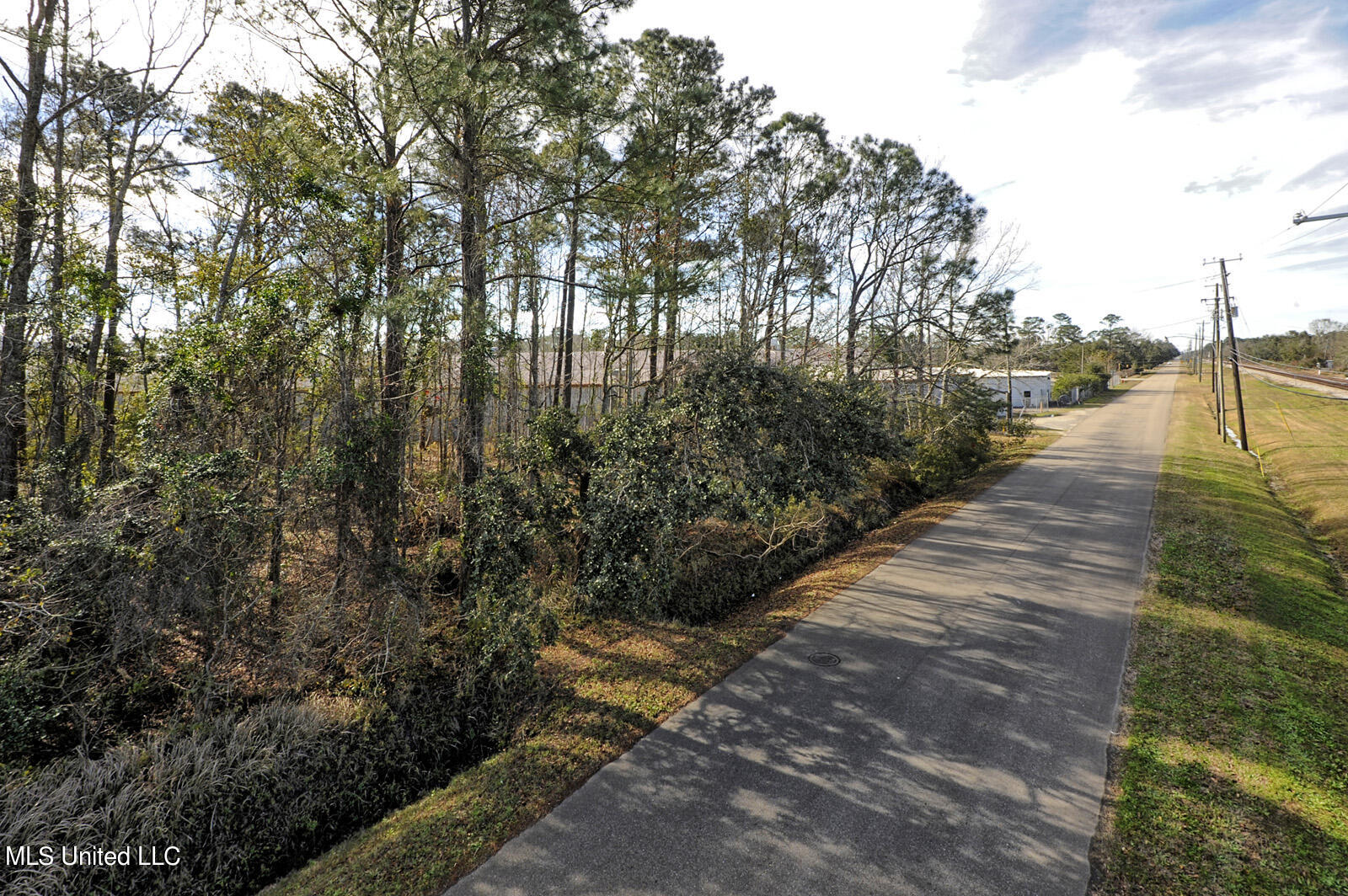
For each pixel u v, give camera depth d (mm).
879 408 10492
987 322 21203
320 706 7730
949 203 20922
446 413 13625
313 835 6496
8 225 10742
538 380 21016
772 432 9141
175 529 7730
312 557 9594
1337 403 37500
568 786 6246
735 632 10023
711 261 13398
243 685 8188
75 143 13234
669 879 4988
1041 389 52312
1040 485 20328
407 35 9438
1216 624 9242
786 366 10484
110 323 12242
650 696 7973
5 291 10453
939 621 9914
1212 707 7086
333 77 10305
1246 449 26641
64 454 9117
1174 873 4832
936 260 21906
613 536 8930
